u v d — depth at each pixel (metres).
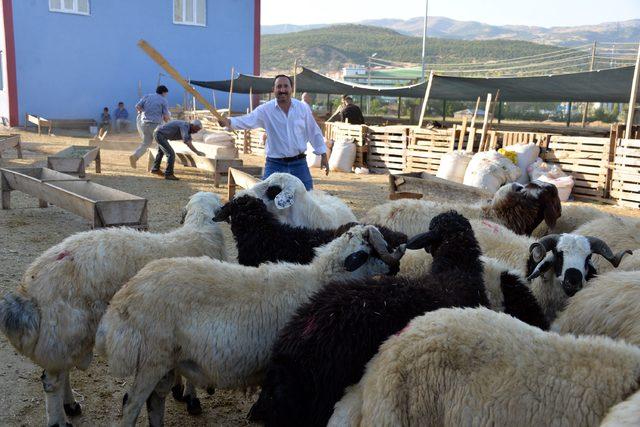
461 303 3.94
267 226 5.29
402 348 3.10
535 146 14.36
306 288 4.22
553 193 7.02
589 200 14.11
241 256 5.36
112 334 3.95
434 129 17.16
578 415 2.72
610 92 20.05
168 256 4.85
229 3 33.22
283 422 3.44
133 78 31.48
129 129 30.08
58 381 4.37
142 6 31.14
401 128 17.52
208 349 3.93
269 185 6.15
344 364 3.47
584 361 2.85
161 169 16.81
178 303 3.91
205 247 5.24
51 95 29.64
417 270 5.09
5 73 28.86
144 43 6.36
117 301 3.99
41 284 4.30
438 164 16.61
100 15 30.23
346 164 18.09
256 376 4.14
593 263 5.37
